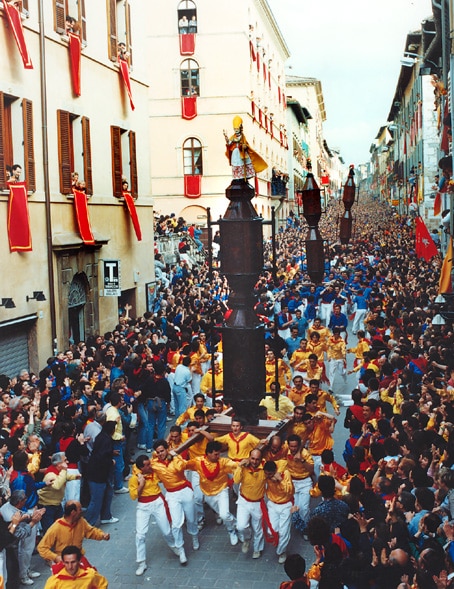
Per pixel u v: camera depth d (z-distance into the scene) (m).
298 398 14.24
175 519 10.57
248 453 11.41
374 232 65.62
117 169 25.66
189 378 17.19
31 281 19.44
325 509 9.02
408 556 7.41
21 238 18.42
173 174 51.56
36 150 19.86
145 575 10.38
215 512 12.26
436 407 11.85
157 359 17.09
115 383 13.77
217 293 29.45
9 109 18.89
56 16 21.16
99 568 10.61
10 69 18.47
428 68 37.03
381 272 33.53
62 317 21.11
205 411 12.65
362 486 9.34
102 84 24.70
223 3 50.72
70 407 12.30
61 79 21.56
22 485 10.34
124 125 26.66
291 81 119.50
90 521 11.76
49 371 15.09
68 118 21.64
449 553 7.53
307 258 12.91
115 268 22.70
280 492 10.43
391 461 9.87
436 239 46.59
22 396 12.87
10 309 18.31
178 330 21.48
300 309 24.91
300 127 101.88
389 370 14.42
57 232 21.05
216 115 51.12
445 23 27.56
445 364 14.82
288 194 83.00
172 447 11.49
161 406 15.55
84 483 12.30
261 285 27.52
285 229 67.75
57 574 7.98
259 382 11.16
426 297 24.23
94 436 12.34
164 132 51.50
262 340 11.11
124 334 20.42
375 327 20.12
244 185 10.63
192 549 11.19
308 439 12.42
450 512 8.69
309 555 10.73
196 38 50.81
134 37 27.92
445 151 29.67
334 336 19.36
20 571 10.10
